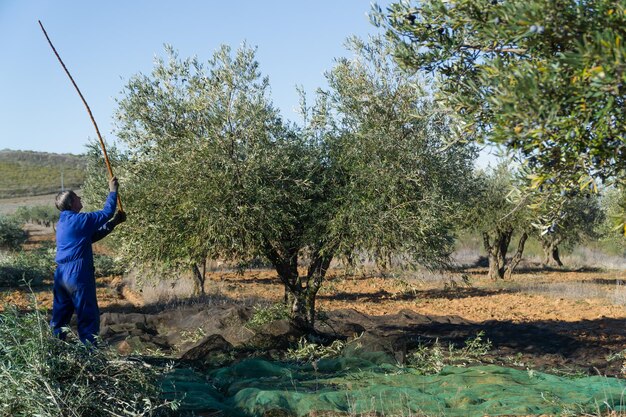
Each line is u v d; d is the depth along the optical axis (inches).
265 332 417.7
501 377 314.8
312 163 391.9
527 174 195.6
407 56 213.0
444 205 379.9
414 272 395.5
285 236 421.4
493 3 191.0
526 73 168.9
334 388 297.6
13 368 208.7
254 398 262.8
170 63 397.7
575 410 257.8
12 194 4045.3
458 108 204.7
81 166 5147.6
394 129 379.9
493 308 793.6
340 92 387.5
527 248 1785.2
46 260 1058.1
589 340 503.5
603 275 1321.4
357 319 604.1
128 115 397.1
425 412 253.3
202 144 380.2
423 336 499.5
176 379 302.7
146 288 809.5
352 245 392.8
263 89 389.1
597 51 148.6
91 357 220.7
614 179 194.5
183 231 385.7
